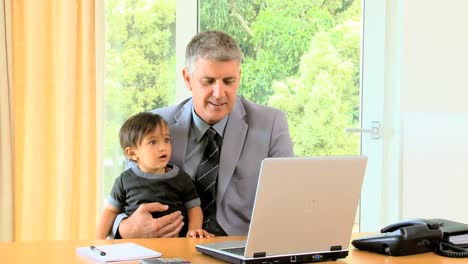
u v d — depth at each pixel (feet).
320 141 11.37
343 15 11.37
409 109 10.97
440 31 10.96
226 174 8.41
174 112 8.82
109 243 6.65
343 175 5.94
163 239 7.02
